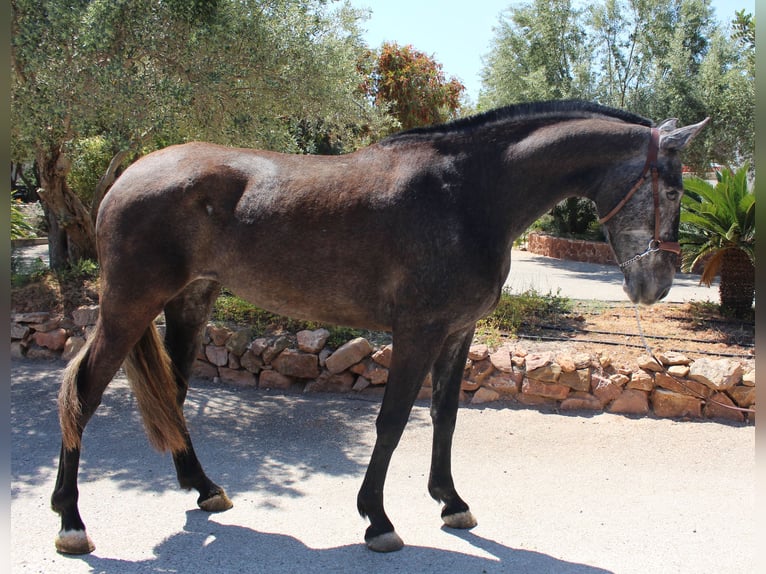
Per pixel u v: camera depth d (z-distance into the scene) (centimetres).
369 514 310
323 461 426
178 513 349
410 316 298
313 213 305
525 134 308
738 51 1441
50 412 509
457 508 336
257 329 608
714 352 588
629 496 376
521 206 308
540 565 298
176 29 582
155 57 593
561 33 1574
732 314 719
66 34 532
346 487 386
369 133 1051
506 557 305
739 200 695
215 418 503
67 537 303
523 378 535
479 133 311
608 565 298
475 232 297
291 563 298
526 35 1608
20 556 302
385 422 303
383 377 555
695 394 505
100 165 1053
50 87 547
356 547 314
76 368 318
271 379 576
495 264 302
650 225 292
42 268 846
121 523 337
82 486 382
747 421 499
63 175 738
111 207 319
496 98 1648
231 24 582
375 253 302
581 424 493
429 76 1503
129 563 297
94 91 557
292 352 570
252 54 608
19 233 1459
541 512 354
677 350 595
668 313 747
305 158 328
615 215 301
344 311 317
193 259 322
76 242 796
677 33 1440
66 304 695
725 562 301
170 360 339
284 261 310
